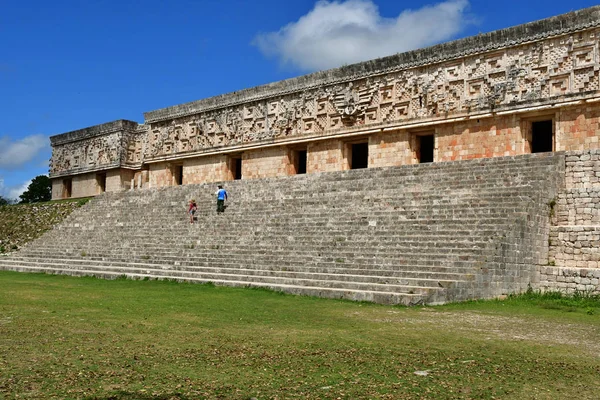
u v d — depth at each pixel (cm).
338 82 2928
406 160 2667
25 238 3244
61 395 527
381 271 1440
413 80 2628
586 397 562
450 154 2508
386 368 656
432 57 2553
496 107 2339
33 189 6412
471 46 2428
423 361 696
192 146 3728
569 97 2139
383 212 1900
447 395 554
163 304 1195
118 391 543
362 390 564
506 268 1438
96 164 4444
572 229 1596
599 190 1622
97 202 3272
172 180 3928
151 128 4050
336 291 1326
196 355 709
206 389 559
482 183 1920
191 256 1981
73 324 918
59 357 680
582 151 1738
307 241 1827
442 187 2003
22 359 666
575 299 1412
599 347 822
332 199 2162
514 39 2302
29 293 1370
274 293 1402
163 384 573
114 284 1633
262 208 2331
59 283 1662
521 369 669
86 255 2303
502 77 2352
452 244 1509
